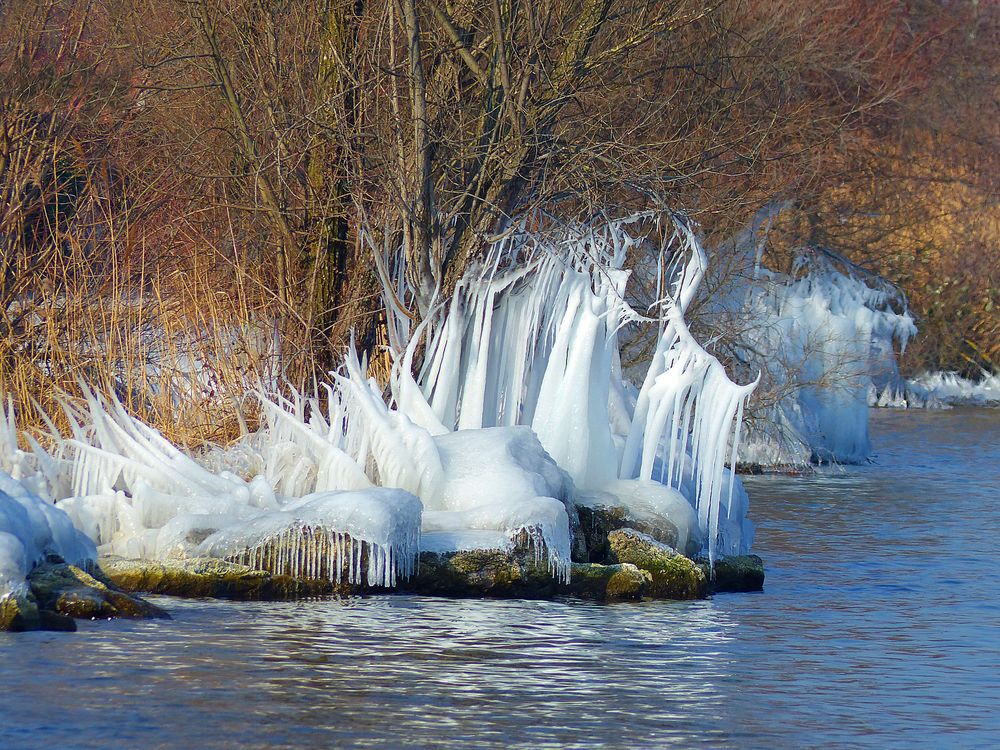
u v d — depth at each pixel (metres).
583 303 43.78
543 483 40.47
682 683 29.95
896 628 36.25
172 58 53.19
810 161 80.31
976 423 101.94
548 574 38.56
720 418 43.25
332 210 50.88
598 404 43.81
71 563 35.69
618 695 28.78
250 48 54.00
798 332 78.69
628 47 51.75
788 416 76.81
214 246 51.50
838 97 90.00
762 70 76.62
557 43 50.59
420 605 36.59
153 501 38.91
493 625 34.56
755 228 78.06
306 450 42.59
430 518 39.56
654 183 52.31
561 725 26.56
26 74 54.75
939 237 120.75
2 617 31.97
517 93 49.03
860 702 29.09
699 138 62.66
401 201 47.31
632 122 59.41
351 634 32.94
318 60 51.75
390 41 49.12
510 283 45.31
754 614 37.59
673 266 52.28
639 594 38.91
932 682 30.88
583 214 50.81
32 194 52.91
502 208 48.53
